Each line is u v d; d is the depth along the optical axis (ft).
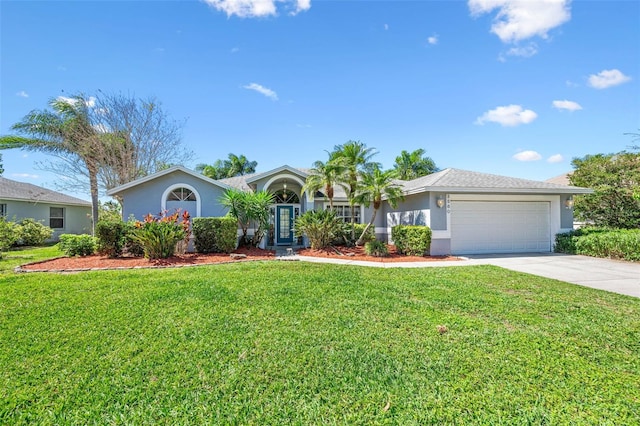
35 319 18.12
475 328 16.57
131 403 10.73
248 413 10.16
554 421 9.65
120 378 12.17
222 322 17.58
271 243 59.31
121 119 71.10
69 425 9.71
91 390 11.44
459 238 47.88
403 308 19.85
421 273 31.30
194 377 12.20
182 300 21.58
